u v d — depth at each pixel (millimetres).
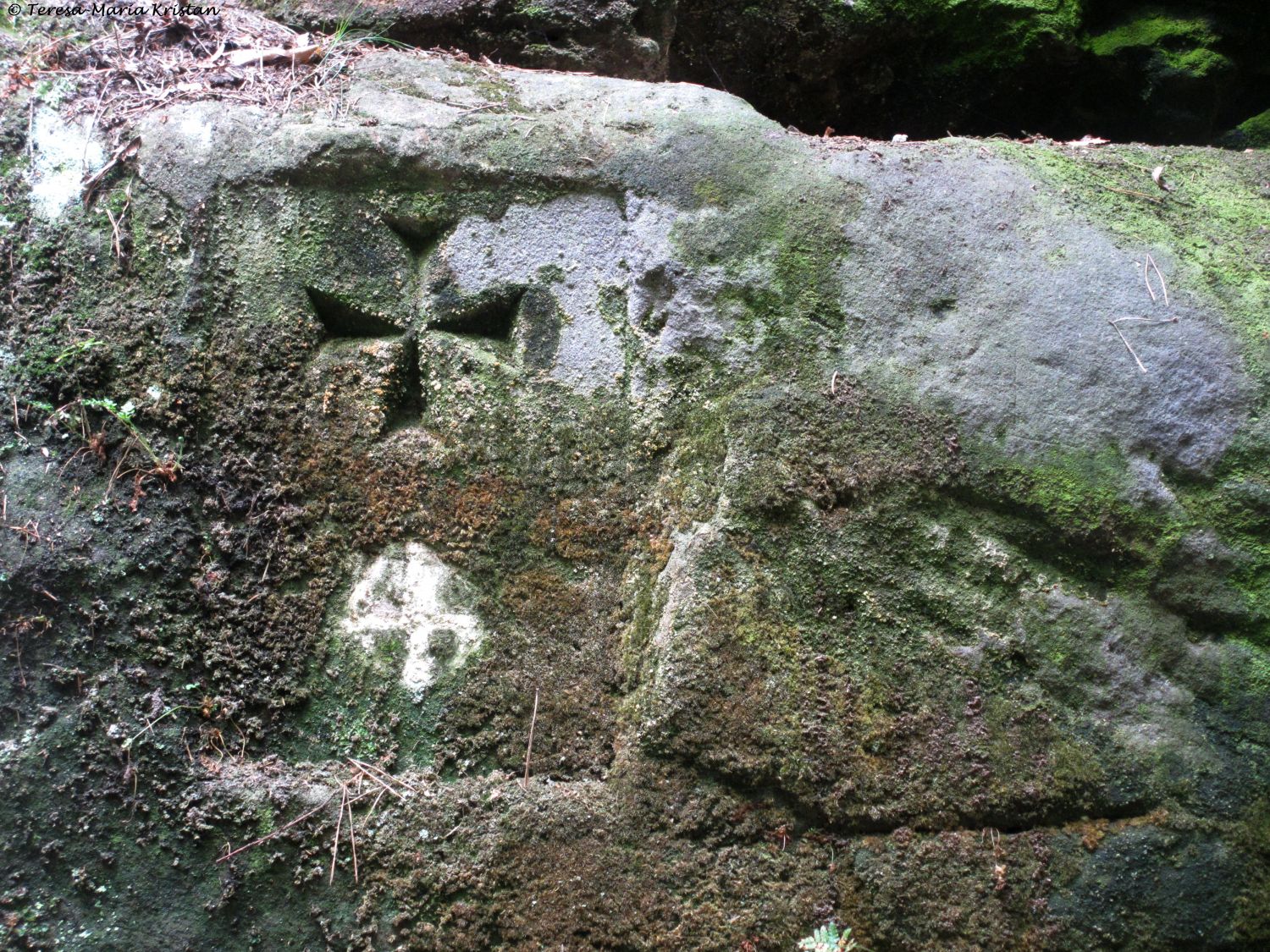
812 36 3143
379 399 2129
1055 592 2002
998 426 2025
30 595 1931
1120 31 3164
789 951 1853
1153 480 2006
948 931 1861
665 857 1887
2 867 1842
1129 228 2166
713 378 2086
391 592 2070
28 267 2123
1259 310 2094
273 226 2150
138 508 2014
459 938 1863
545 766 1975
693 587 1977
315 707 2012
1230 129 3322
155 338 2098
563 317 2150
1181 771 1916
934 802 1907
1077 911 1869
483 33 2668
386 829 1913
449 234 2178
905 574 2000
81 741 1896
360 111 2230
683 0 3078
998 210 2148
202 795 1908
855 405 2049
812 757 1911
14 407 2025
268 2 2633
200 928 1863
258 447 2084
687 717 1925
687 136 2186
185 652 1979
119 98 2270
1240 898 1873
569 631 2037
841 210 2135
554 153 2170
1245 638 1990
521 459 2102
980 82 3234
